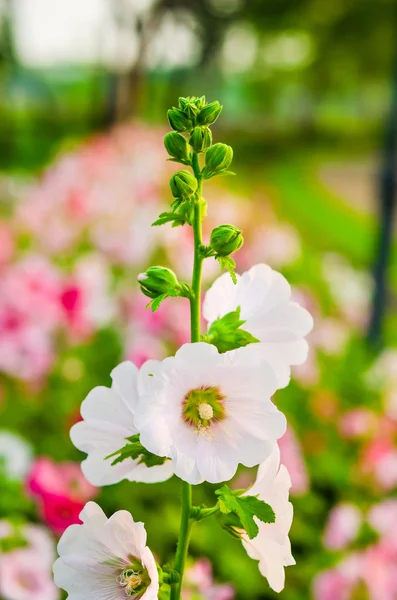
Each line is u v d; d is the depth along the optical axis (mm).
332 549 3201
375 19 22688
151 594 1117
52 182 6449
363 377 4895
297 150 32594
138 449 1249
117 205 5570
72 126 23703
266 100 42156
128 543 1208
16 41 27406
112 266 4973
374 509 3168
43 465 2689
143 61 16453
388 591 2713
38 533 2670
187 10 18875
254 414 1192
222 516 1298
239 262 5812
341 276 7133
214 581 3061
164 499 3482
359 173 27062
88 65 20031
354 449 4105
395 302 7574
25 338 3525
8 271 4414
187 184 1282
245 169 24109
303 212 15953
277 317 1356
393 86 6145
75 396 4168
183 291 1305
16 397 4113
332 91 37094
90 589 1257
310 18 22688
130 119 16672
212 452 1174
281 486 1228
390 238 6230
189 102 1335
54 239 5199
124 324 4309
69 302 3652
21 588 2461
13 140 21109
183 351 1147
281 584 1243
